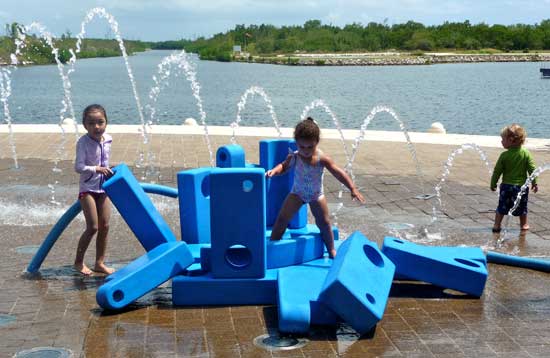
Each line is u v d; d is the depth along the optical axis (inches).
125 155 518.3
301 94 1955.0
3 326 189.0
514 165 303.0
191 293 204.4
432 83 2518.5
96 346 175.0
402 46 6456.7
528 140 618.8
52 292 218.7
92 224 232.5
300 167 218.4
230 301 205.5
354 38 6619.1
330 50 6461.6
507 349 175.2
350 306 178.1
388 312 202.1
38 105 1533.0
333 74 3339.1
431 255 220.5
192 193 229.1
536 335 185.2
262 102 1663.4
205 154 526.3
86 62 5782.5
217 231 202.4
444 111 1412.4
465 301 212.8
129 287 197.9
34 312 200.2
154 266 201.9
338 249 209.5
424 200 377.1
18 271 241.4
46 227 306.3
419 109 1455.5
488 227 319.9
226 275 205.3
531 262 250.4
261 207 202.4
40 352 171.2
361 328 180.7
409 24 6747.1
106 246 261.3
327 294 178.4
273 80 2785.4
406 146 578.9
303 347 174.9
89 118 228.2
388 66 4448.8
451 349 174.7
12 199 362.9
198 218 230.8
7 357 168.2
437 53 5974.4
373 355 170.4
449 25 6565.0
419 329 188.4
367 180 433.1
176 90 2169.0
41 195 373.4
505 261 255.4
